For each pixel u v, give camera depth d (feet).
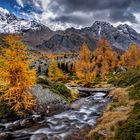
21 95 92.53
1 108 87.97
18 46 94.79
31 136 70.74
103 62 301.02
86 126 77.66
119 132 50.55
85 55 278.05
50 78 277.03
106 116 69.67
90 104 119.14
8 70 91.50
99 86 223.51
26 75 92.63
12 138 69.51
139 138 44.29
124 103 81.41
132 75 177.58
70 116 94.84
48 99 105.81
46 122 86.22
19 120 87.20
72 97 132.67
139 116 53.78
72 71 375.86
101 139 53.88
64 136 68.90
